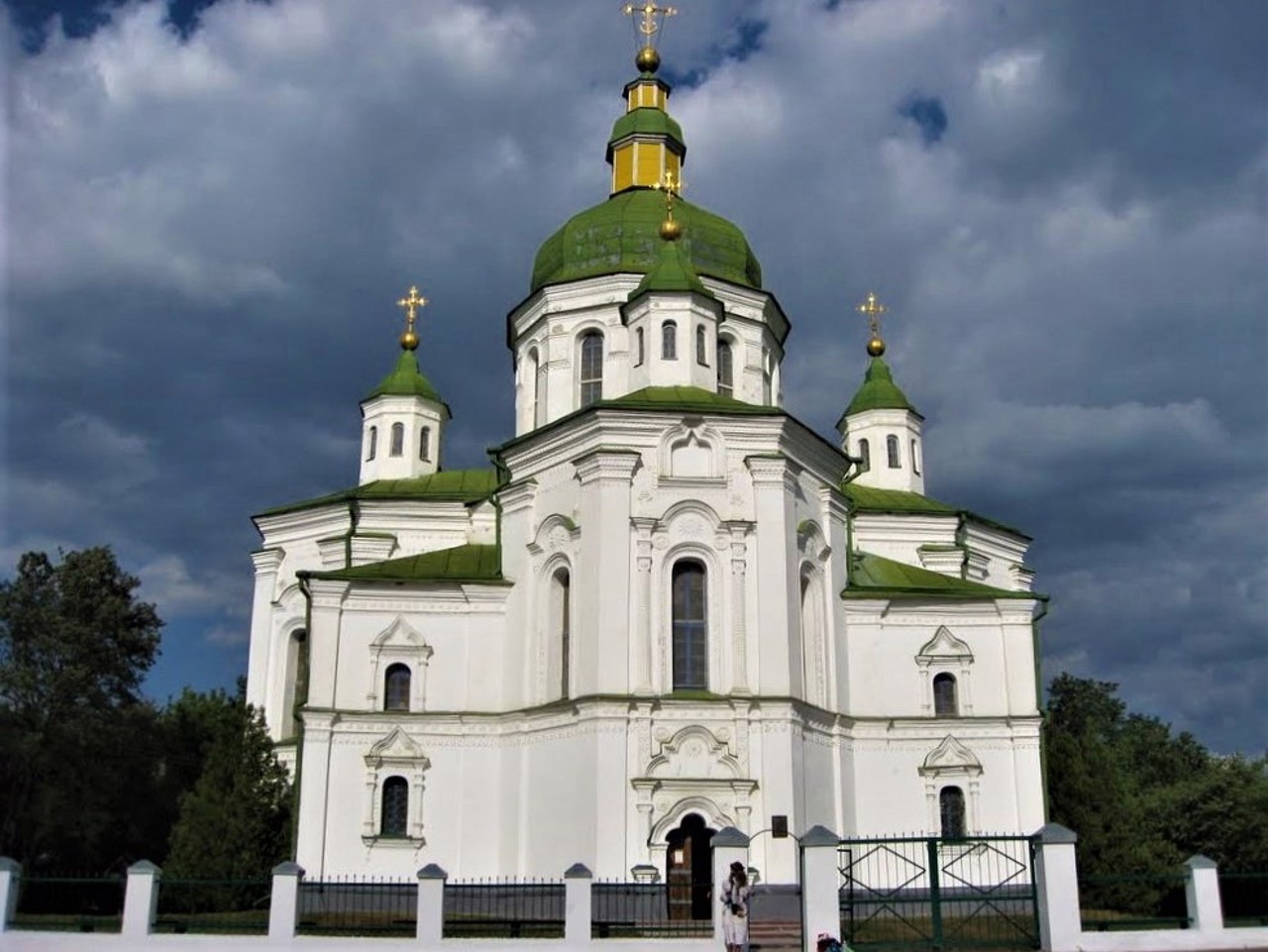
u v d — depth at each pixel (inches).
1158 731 4156.0
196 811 1824.6
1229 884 1572.3
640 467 1697.8
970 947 1149.1
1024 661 1893.5
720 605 1669.5
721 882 1194.0
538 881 1660.9
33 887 1765.5
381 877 1729.8
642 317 1887.3
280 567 2223.2
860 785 1823.3
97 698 2406.5
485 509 2071.9
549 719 1696.6
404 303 2522.1
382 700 1809.8
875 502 2303.2
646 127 2327.8
